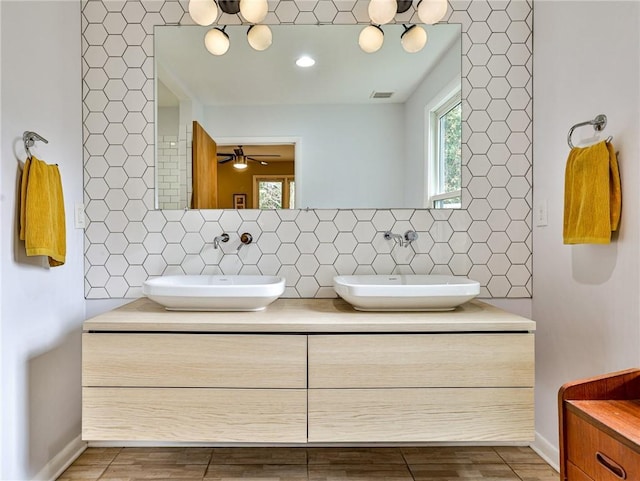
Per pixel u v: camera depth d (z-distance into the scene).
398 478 1.76
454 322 1.51
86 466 1.85
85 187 2.04
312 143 2.12
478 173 2.08
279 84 2.11
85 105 2.04
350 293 1.60
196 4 1.79
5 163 1.50
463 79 2.07
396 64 2.10
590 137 1.62
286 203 2.10
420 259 2.10
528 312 2.08
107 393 1.49
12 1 1.53
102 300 2.05
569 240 1.57
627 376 1.22
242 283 1.99
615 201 1.45
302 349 1.50
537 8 2.01
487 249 2.08
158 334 1.50
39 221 1.53
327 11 2.07
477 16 2.07
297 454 1.96
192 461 1.90
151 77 2.06
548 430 1.91
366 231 2.09
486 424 1.50
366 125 2.13
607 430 1.04
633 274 1.41
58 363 1.81
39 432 1.67
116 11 2.05
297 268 2.09
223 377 1.50
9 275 1.51
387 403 1.50
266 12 1.88
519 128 2.07
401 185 2.12
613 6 1.49
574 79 1.72
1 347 1.47
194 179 2.09
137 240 2.06
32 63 1.65
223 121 2.11
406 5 2.03
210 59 2.09
